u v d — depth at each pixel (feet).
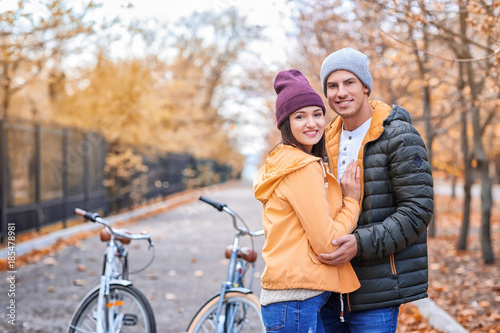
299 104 8.95
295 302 8.71
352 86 9.29
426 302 19.76
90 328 14.24
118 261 14.62
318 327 9.34
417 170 8.77
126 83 54.54
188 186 107.45
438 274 28.04
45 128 42.73
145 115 56.44
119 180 60.95
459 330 16.11
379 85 28.68
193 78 95.09
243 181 185.68
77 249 35.14
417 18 17.57
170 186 93.04
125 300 14.66
